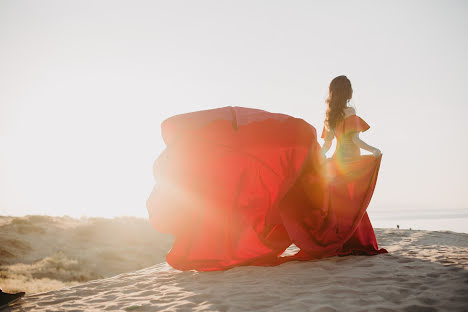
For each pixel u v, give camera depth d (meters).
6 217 36.88
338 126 5.53
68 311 4.38
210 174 6.09
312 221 5.48
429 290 3.74
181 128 5.93
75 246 30.28
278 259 5.75
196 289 4.79
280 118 5.85
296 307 3.63
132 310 4.20
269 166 6.02
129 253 30.22
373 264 4.94
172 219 5.93
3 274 20.34
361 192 5.39
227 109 6.07
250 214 5.98
